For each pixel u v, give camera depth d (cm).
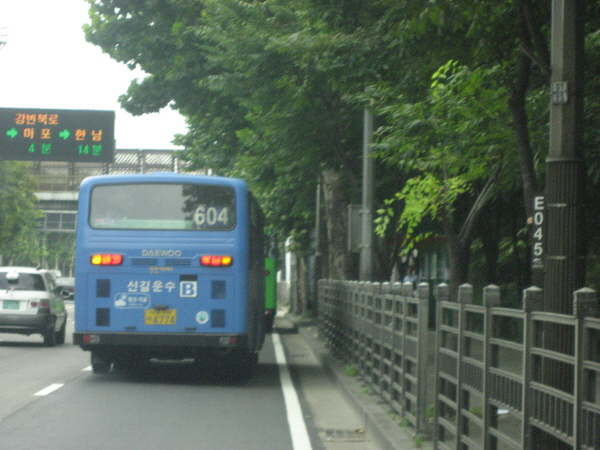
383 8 1634
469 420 782
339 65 1734
